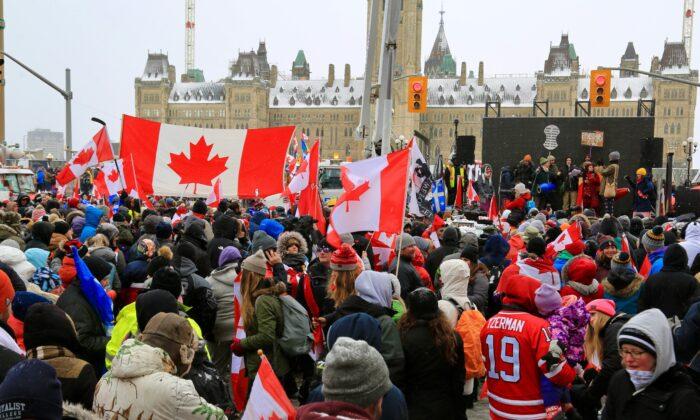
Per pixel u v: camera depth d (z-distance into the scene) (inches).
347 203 343.6
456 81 7440.9
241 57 7647.6
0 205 749.3
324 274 337.4
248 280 302.4
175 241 528.4
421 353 226.4
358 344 152.1
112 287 356.8
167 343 191.5
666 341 173.8
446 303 273.9
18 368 135.1
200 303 323.6
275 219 594.2
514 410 232.8
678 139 6432.1
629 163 1349.7
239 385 313.1
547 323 233.8
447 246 437.1
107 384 174.1
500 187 1117.7
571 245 426.0
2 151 1770.4
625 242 432.1
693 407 168.9
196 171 614.2
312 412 137.5
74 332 202.2
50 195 967.0
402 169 343.6
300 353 297.6
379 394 150.4
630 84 6766.7
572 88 6919.3
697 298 296.8
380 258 415.5
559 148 1380.4
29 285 303.3
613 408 185.2
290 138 612.4
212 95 7731.3
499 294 316.2
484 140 1408.7
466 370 261.7
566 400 245.8
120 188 822.5
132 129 610.9
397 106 6461.6
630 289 320.2
